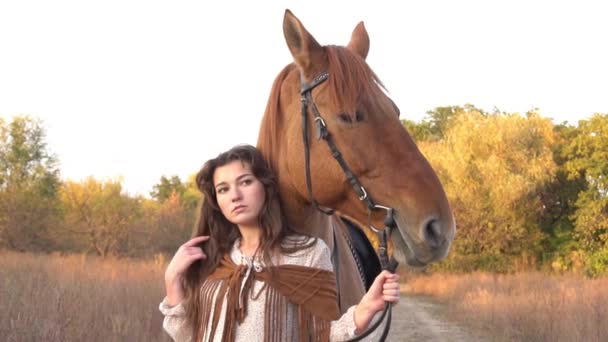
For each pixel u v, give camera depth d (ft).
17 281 25.91
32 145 110.32
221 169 8.50
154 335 21.39
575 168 93.04
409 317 46.62
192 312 8.32
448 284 71.72
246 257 8.20
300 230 9.19
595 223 88.58
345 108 8.08
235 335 7.86
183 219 97.09
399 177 7.96
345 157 8.15
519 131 98.37
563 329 29.63
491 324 38.34
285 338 7.86
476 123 102.37
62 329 18.51
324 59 8.52
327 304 7.98
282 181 8.90
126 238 94.99
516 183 93.25
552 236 99.50
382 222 8.20
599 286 51.08
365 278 11.05
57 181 110.83
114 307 24.58
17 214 88.43
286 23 8.54
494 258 93.76
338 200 8.49
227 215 8.43
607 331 27.14
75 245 93.66
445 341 33.63
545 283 60.64
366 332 7.81
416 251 7.79
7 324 18.65
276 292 7.92
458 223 94.73
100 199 95.20
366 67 8.47
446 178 98.43
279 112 9.02
